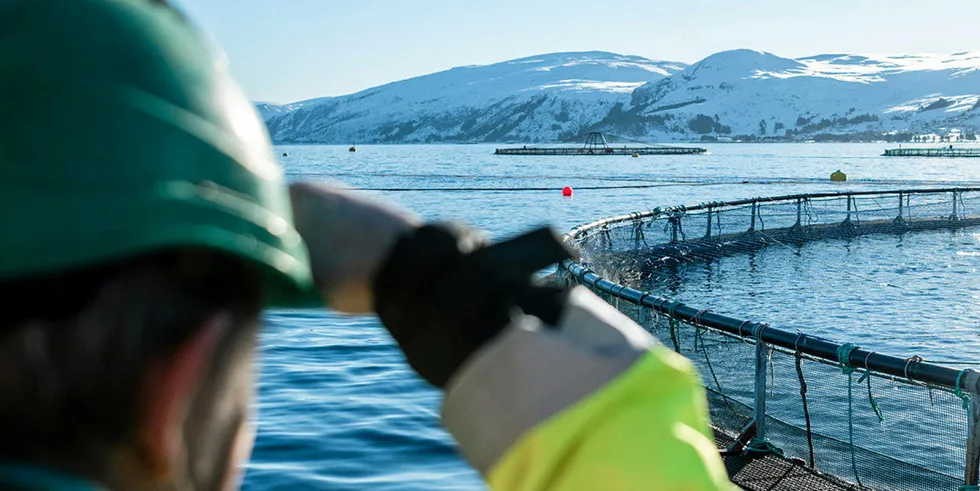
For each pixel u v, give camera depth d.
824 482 6.19
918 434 8.07
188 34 0.56
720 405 7.34
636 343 0.68
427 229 0.70
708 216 27.66
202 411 0.54
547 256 0.70
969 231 32.03
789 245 28.11
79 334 0.50
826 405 7.29
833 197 31.89
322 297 0.71
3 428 0.50
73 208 0.48
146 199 0.50
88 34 0.51
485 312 0.67
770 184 71.31
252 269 0.55
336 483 6.56
